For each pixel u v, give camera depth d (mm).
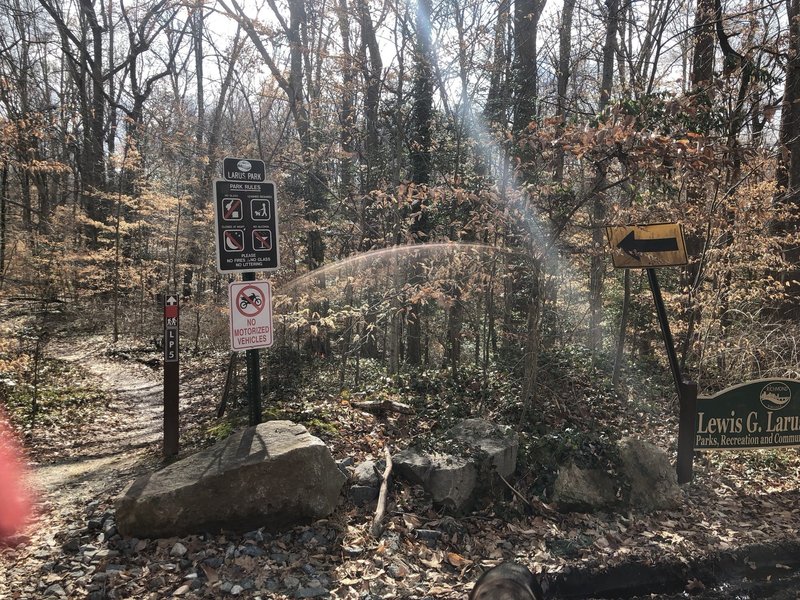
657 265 5855
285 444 4621
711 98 8266
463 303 8445
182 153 15242
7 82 17797
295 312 8398
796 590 4320
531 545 4656
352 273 9773
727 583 4406
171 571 3846
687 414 5758
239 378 10172
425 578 4031
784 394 5875
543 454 5773
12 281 16375
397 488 5094
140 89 23656
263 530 4367
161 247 19984
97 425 8844
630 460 5543
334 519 4586
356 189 11922
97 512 4750
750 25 9773
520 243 6719
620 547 4656
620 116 5496
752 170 7668
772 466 6672
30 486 5520
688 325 8758
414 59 9789
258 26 10289
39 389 10656
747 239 8336
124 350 17047
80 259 18016
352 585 3824
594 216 8328
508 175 7508
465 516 4973
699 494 5801
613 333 11992
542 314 7145
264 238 5340
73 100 25297
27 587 3652
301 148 11719
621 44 13758
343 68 9914
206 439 6410
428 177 10516
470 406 7344
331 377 9820
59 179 23797
